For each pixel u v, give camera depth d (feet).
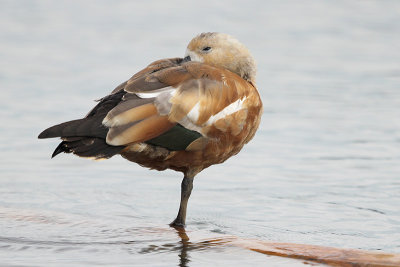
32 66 77.82
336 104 64.03
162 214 38.14
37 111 60.70
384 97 66.33
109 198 40.83
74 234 32.78
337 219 37.11
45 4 115.44
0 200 39.75
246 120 34.45
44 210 36.88
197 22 104.32
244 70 38.11
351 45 90.94
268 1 121.49
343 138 54.08
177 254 30.37
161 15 108.99
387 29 100.17
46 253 30.14
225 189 42.86
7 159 48.42
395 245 33.12
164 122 31.35
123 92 31.86
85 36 94.58
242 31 98.73
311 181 44.27
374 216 37.58
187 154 33.27
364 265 29.22
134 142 30.45
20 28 98.02
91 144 29.86
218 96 32.89
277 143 53.26
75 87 69.46
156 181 44.78
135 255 30.17
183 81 32.45
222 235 33.32
